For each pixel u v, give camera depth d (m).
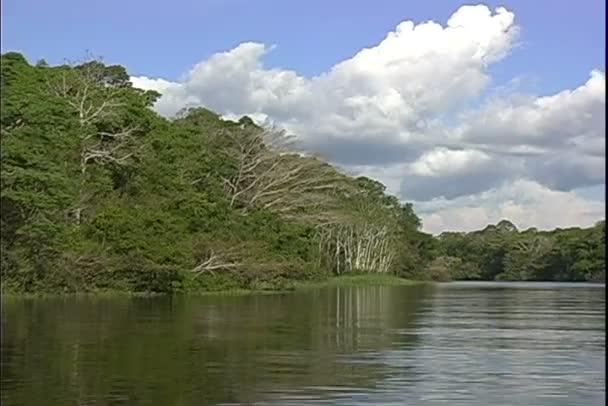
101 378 15.48
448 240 157.75
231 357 18.66
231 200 69.06
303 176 74.94
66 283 44.09
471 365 17.73
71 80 54.91
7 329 24.50
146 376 15.77
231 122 73.69
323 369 16.94
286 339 22.83
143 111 59.94
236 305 39.28
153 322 27.72
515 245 149.75
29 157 40.69
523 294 65.50
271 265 57.91
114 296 45.44
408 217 120.00
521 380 15.69
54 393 13.98
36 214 41.56
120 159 56.38
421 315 34.78
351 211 87.06
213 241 55.56
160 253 48.69
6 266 41.62
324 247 88.62
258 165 71.62
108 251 47.50
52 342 21.11
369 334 24.84
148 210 52.44
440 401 13.62
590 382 15.51
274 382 15.30
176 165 62.16
